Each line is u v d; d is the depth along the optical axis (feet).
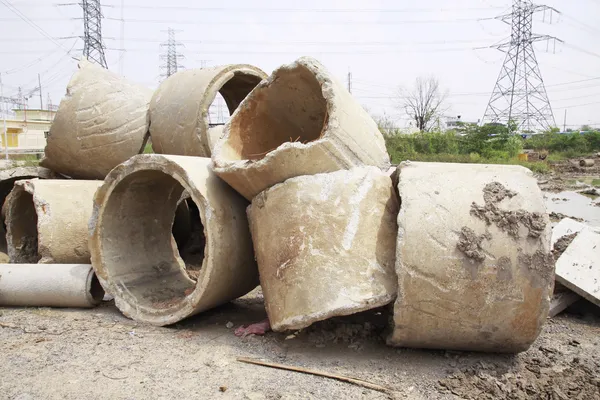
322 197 14.30
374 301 13.38
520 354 14.49
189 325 16.87
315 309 13.51
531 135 142.00
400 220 13.32
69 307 18.45
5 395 11.46
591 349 15.07
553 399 11.89
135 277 18.94
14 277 18.20
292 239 14.23
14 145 108.37
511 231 13.07
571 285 17.56
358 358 13.93
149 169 17.16
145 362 13.50
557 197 51.70
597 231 19.98
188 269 25.11
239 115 18.63
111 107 23.99
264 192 15.39
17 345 14.51
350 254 13.83
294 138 20.81
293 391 11.97
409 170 14.61
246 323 17.17
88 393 11.68
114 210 18.79
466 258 12.89
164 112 23.84
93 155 24.06
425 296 12.96
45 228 20.80
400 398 11.80
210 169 17.33
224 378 12.61
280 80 17.99
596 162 101.14
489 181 14.03
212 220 15.89
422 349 14.53
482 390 12.33
